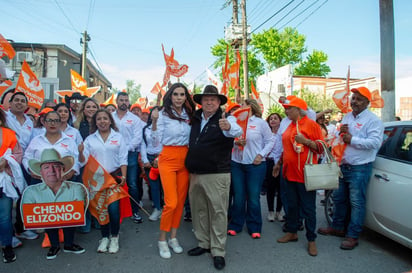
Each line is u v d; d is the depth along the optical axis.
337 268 3.44
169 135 3.60
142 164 5.39
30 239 4.24
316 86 30.14
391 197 3.62
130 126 5.11
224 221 3.53
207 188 3.47
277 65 34.72
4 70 4.55
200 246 3.80
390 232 3.68
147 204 6.13
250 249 3.96
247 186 4.41
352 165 4.02
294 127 3.88
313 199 3.80
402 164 3.62
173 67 5.08
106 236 3.92
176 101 3.61
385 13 6.70
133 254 3.77
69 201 3.52
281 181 4.71
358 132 3.97
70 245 3.77
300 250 3.92
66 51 22.27
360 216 3.96
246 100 4.53
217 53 25.75
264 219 5.28
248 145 4.31
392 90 6.73
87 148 4.00
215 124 3.46
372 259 3.67
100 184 3.76
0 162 3.40
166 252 3.68
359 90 3.93
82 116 5.06
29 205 3.45
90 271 3.33
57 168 3.49
